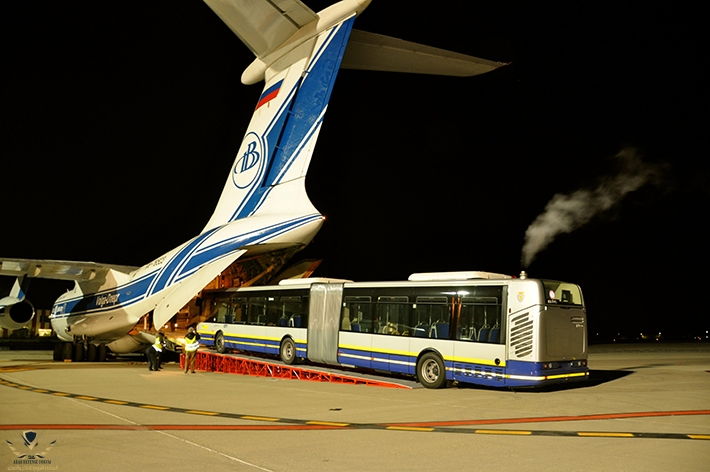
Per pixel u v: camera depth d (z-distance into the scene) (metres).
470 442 7.26
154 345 18.41
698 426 8.27
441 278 14.05
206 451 6.80
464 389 13.41
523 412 9.68
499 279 12.84
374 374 16.62
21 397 11.65
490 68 16.91
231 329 19.42
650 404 10.48
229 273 21.34
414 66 17.16
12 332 42.78
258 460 6.38
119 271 21.34
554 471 5.88
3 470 5.98
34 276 21.53
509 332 12.27
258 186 18.06
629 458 6.38
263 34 17.39
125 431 8.02
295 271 21.52
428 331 13.72
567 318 12.62
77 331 22.14
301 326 16.80
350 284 15.74
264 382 15.02
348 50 16.80
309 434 7.81
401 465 6.15
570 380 12.62
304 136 16.94
